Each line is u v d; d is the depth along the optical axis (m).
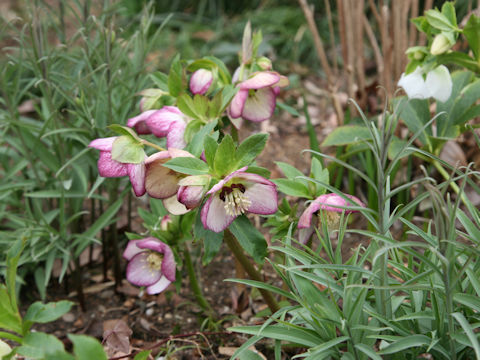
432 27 0.80
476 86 0.88
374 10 0.99
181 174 0.67
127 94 0.91
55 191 0.87
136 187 0.67
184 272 0.94
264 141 0.65
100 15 0.90
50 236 0.87
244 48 0.75
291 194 0.72
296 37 1.53
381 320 0.63
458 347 0.64
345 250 0.93
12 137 0.93
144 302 0.90
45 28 0.88
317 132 1.21
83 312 0.89
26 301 0.91
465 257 0.68
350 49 1.02
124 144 0.66
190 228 0.78
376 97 1.07
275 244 0.90
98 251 0.98
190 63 0.75
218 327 0.84
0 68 0.88
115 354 0.81
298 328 0.65
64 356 0.57
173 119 0.72
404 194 0.95
